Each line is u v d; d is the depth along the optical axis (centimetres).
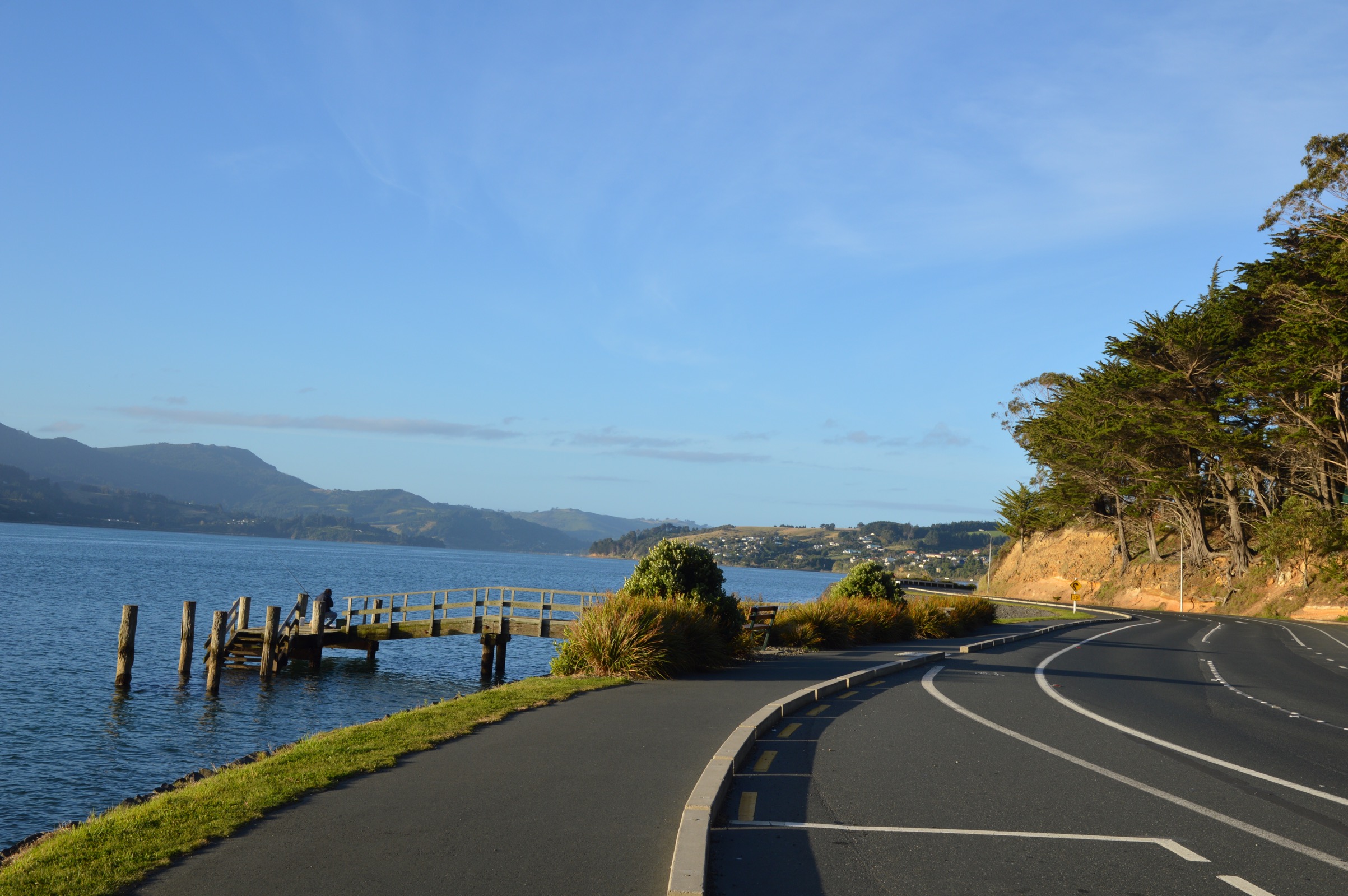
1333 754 1048
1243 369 6159
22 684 2502
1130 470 8081
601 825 647
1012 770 891
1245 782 870
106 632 3891
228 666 3020
